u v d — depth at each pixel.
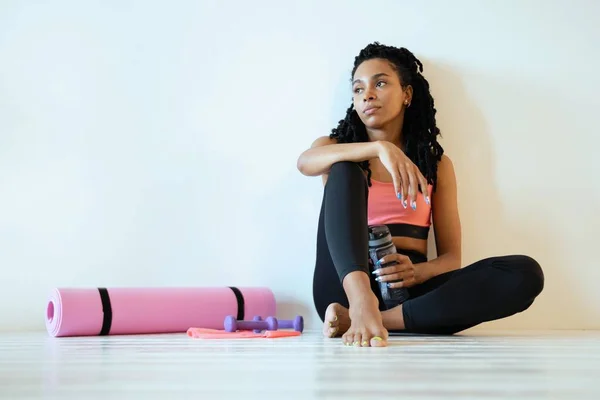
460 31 2.46
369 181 2.11
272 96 2.48
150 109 2.50
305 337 1.83
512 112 2.45
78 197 2.47
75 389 0.79
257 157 2.47
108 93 2.51
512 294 1.66
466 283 1.67
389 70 2.19
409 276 1.83
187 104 2.50
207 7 2.52
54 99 2.50
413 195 1.69
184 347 1.46
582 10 2.46
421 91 2.30
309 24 2.49
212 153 2.48
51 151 2.49
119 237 2.46
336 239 1.54
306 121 2.47
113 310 1.99
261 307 2.25
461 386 0.80
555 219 2.42
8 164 2.48
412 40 2.46
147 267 2.45
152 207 2.47
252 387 0.80
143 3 2.53
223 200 2.47
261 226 2.45
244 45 2.50
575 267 2.40
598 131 2.44
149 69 2.51
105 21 2.52
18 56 2.51
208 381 0.85
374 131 2.24
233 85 2.49
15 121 2.49
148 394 0.74
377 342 1.37
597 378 0.89
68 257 2.46
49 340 1.80
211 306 2.15
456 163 2.43
